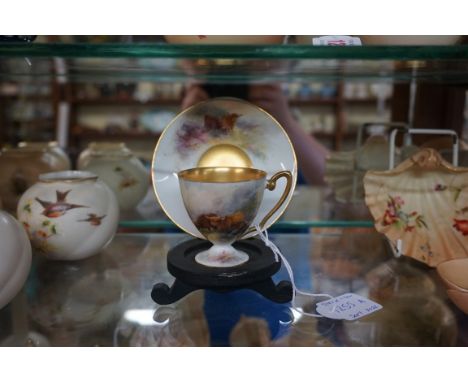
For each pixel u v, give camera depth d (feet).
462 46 1.65
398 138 3.02
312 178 3.46
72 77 2.79
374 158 2.80
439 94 2.83
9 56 1.72
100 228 2.09
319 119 7.09
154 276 2.18
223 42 1.82
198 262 1.82
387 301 1.94
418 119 2.90
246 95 3.17
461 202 2.09
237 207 1.70
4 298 1.70
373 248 2.54
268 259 1.85
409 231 2.14
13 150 2.66
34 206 2.02
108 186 2.35
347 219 2.60
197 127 2.23
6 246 1.65
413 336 1.70
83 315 1.84
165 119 6.48
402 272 2.22
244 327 1.77
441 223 2.11
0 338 1.68
